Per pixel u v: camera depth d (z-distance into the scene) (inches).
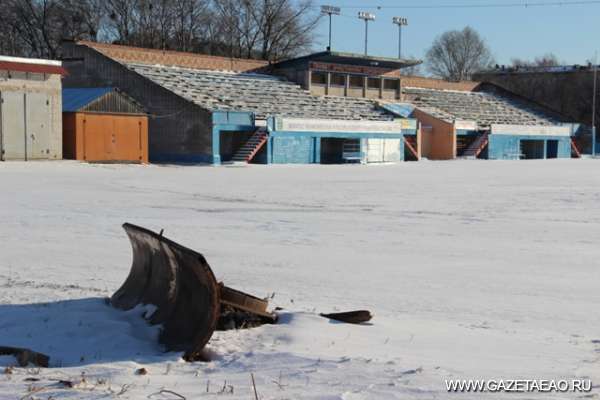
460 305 472.7
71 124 2268.7
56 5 3595.0
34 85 2160.4
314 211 1098.1
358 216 1035.3
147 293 418.9
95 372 309.9
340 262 644.7
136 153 2416.3
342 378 292.4
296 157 2748.5
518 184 1688.0
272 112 2819.9
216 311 332.8
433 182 1747.0
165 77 2775.6
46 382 290.5
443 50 6107.3
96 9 3720.5
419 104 3661.4
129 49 2829.7
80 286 512.7
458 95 4001.0
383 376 295.6
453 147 3304.6
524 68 5113.2
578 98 4527.6
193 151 2549.2
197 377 300.4
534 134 3631.9
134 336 377.4
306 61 3248.0
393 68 3489.2
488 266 630.5
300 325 383.6
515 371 311.3
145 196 1294.3
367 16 3464.6
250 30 4077.3
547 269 617.0
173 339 359.3
